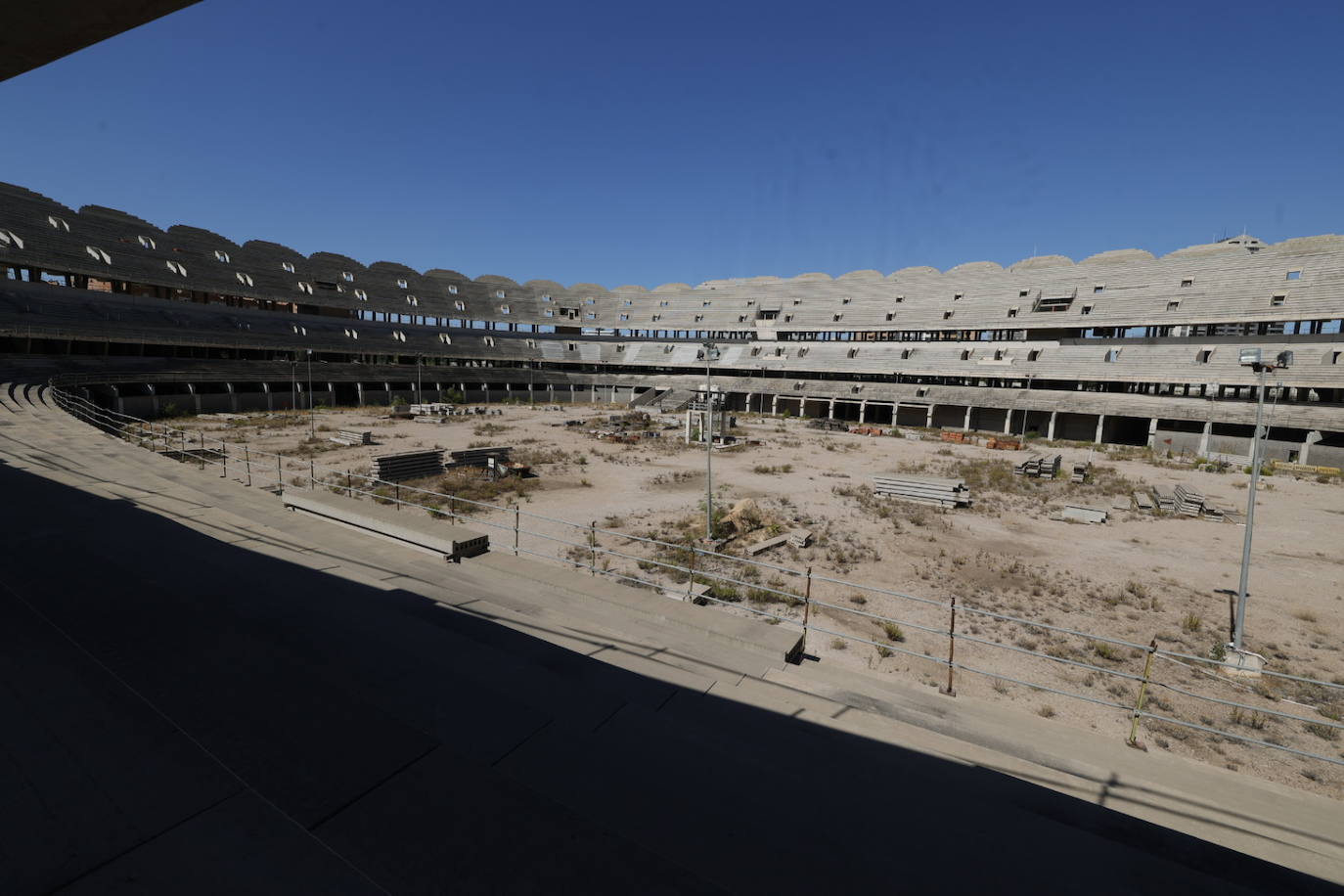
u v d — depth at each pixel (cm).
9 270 5953
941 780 512
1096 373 5912
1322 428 4447
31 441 1997
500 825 258
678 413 7194
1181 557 2108
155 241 6388
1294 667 1300
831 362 7962
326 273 8025
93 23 312
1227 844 511
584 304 10806
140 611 484
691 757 360
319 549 959
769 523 2322
